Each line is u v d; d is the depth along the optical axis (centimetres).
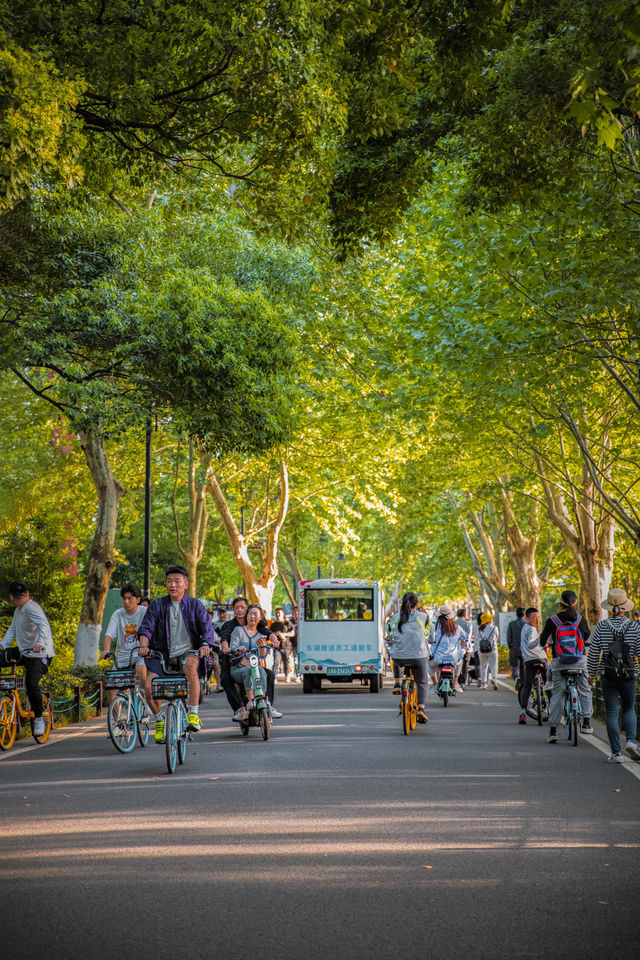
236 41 2427
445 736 3084
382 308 5512
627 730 2445
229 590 13900
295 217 3020
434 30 2542
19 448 6141
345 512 8438
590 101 1484
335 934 1051
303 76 2467
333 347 5681
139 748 2816
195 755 2603
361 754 2608
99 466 4672
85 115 2753
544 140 2730
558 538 8888
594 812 1748
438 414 5994
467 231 4062
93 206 3694
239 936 1044
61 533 5753
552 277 3841
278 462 7294
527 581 7981
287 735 3133
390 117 2677
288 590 11525
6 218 3238
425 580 11538
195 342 3638
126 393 3778
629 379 4622
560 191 3008
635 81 1784
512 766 2362
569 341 3888
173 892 1221
